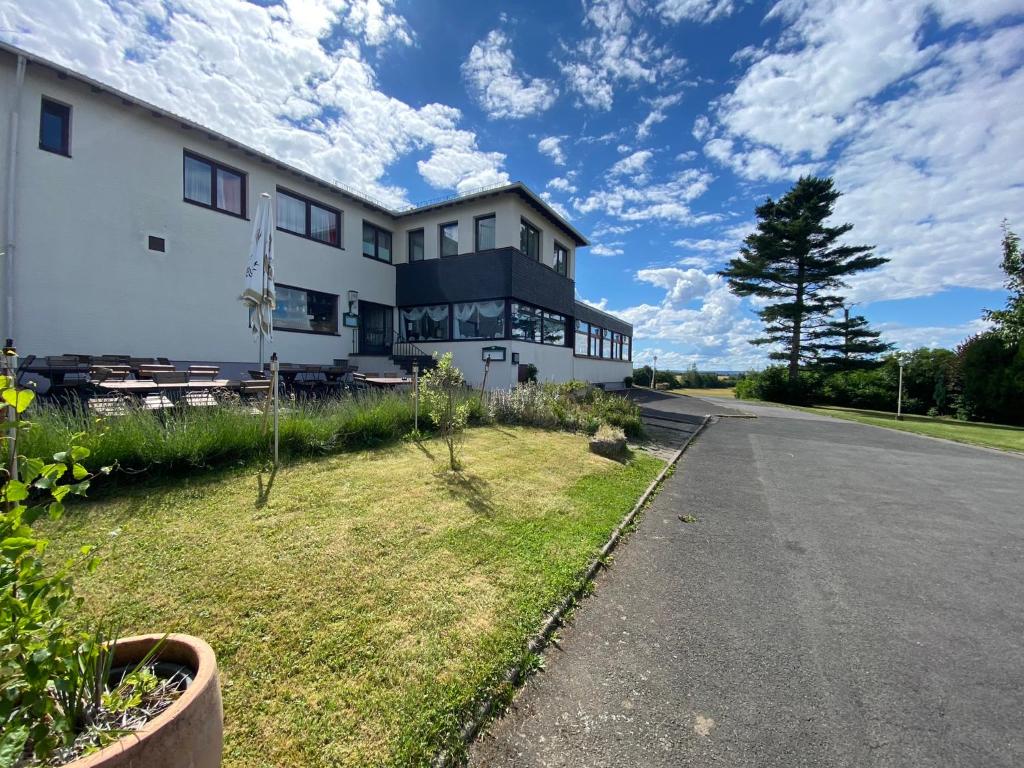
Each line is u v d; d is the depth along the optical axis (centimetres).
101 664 127
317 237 1362
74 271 854
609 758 171
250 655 208
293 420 568
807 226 2648
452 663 213
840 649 248
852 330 2795
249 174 1162
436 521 379
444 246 1575
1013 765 172
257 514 367
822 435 1173
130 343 934
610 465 646
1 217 765
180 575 270
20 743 95
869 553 390
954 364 2075
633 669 226
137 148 945
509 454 646
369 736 171
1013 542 423
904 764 171
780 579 335
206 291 1066
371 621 240
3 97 767
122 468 406
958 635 266
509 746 176
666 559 364
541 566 318
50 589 121
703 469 710
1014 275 1762
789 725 191
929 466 799
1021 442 1127
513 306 1436
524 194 1458
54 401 576
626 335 2941
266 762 156
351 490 439
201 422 492
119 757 100
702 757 173
